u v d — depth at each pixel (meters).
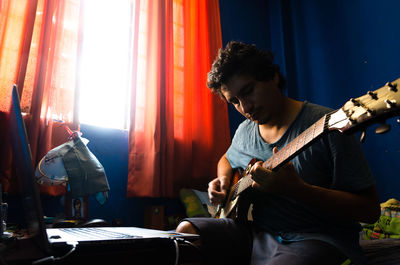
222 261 0.88
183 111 2.38
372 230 1.79
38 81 1.70
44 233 0.52
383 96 0.57
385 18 2.64
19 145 0.64
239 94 1.04
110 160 2.07
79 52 1.90
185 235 0.75
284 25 3.35
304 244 0.83
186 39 2.51
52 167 1.43
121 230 0.92
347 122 0.65
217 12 2.79
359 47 2.79
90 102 2.12
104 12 2.30
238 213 1.05
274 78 1.10
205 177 2.33
